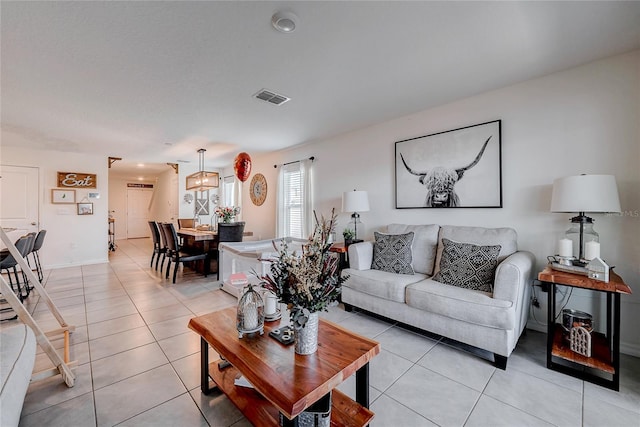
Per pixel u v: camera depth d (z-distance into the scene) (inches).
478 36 78.2
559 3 65.6
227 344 59.4
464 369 80.5
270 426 55.2
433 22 72.1
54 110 129.1
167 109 130.3
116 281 175.5
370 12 68.1
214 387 71.2
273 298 71.9
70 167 222.5
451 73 99.7
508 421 61.1
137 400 67.3
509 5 66.2
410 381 75.0
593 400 67.4
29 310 124.9
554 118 100.3
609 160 90.8
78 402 66.5
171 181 320.5
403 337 100.0
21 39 76.8
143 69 94.3
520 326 87.0
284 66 93.7
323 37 78.0
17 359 53.8
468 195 120.3
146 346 93.3
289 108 131.3
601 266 72.5
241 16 69.1
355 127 161.0
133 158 253.0
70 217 222.1
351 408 58.6
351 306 123.7
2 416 42.2
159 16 68.8
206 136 177.8
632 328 87.7
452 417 62.2
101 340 97.3
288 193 218.1
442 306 88.8
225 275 155.2
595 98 92.8
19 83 102.4
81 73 96.0
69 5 64.4
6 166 198.4
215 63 91.3
